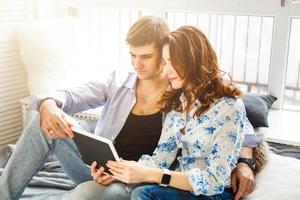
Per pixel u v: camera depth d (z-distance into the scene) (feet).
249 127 5.39
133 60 5.20
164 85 5.26
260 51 8.39
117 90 5.57
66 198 4.56
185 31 4.41
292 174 5.11
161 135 4.99
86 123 7.57
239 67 8.68
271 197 4.72
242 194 4.64
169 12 8.77
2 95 8.75
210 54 4.43
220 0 8.07
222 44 8.65
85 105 5.82
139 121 5.30
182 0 8.38
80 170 5.41
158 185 4.33
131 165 4.29
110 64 9.64
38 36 8.46
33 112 7.41
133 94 5.41
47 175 6.68
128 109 5.38
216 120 4.38
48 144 5.19
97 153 4.52
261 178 5.09
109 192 4.62
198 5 8.27
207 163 4.36
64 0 9.55
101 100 5.89
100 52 9.78
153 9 8.70
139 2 8.80
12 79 8.89
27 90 9.21
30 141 5.17
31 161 5.17
